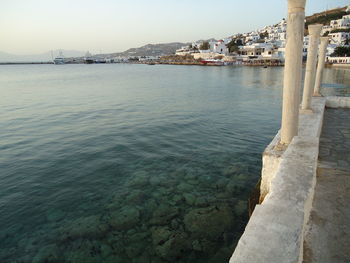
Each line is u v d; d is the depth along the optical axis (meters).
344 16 132.00
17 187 10.27
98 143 15.75
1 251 6.90
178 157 13.31
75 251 6.80
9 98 35.44
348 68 79.69
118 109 27.08
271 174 6.21
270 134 17.53
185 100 32.88
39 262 6.49
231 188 9.73
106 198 9.38
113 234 7.37
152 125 20.14
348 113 11.42
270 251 2.22
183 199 9.07
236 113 24.80
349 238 3.72
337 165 6.11
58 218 8.25
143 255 6.54
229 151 14.05
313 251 3.49
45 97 36.28
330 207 4.44
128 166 12.26
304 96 9.60
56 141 16.16
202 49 174.12
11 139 16.64
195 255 6.45
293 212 2.71
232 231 7.25
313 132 7.25
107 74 93.81
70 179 10.95
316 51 9.05
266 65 114.31
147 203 8.92
